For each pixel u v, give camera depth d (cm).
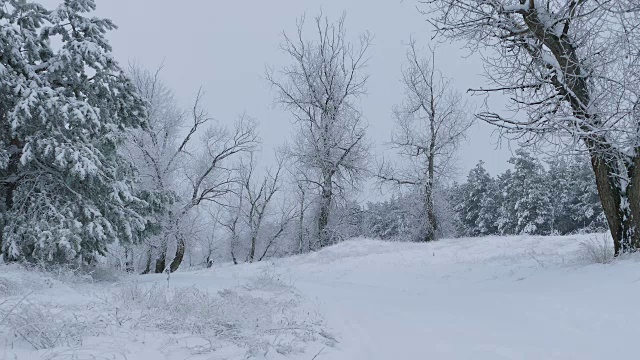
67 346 380
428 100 3509
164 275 1709
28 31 1322
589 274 945
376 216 6912
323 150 3366
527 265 1420
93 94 1394
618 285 789
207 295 706
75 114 1211
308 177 3562
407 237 3925
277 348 469
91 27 1355
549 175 5391
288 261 2581
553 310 719
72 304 605
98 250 1297
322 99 3534
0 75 1186
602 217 4678
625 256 1010
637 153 1072
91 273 1235
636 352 487
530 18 1173
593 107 1102
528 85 1265
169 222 2622
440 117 3494
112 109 1488
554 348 524
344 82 3497
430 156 3484
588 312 665
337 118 3444
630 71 1053
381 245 2675
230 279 1331
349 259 2308
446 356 503
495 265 1611
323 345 520
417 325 690
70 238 1160
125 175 1492
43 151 1221
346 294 1151
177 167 2767
